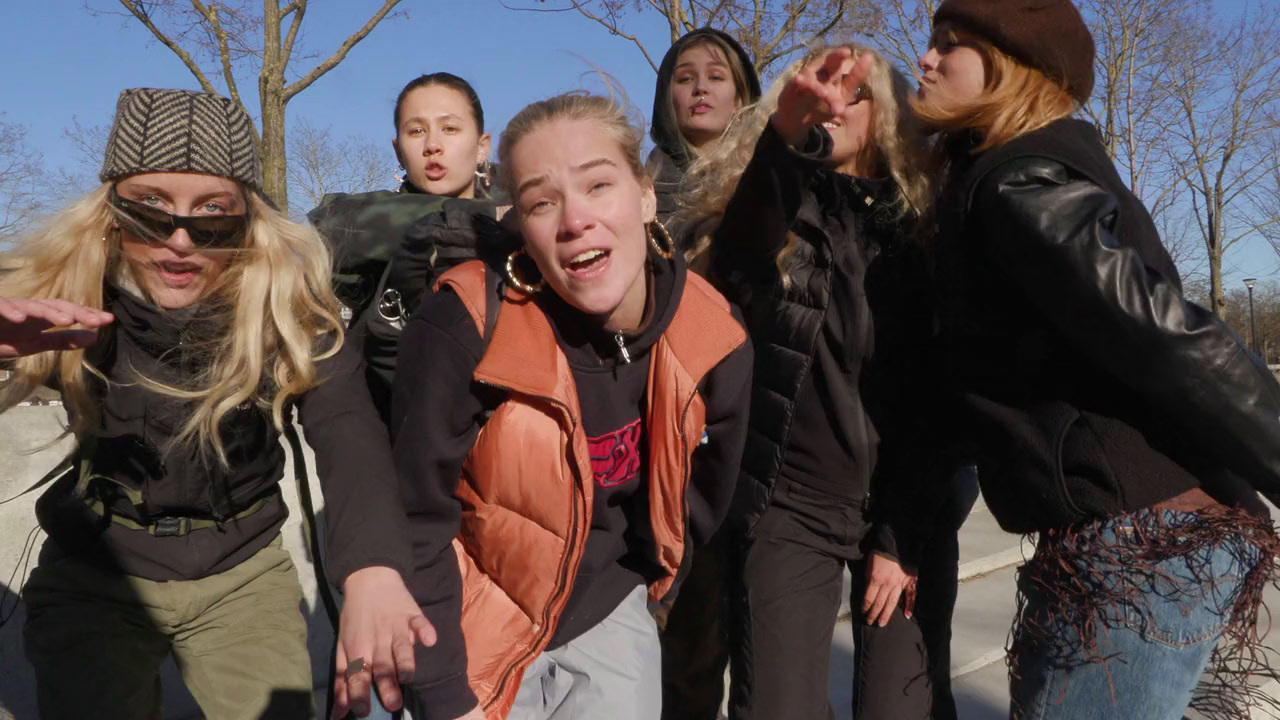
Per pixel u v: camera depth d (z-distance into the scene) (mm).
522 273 1728
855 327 2188
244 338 1826
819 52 2316
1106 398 1732
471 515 1757
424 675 1610
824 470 2271
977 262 1826
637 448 1814
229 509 2002
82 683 1960
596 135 1636
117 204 1801
